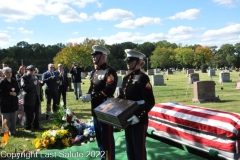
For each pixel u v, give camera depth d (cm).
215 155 445
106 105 405
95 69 491
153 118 616
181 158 482
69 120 700
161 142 580
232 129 425
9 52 8744
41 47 9469
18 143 675
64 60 6462
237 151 426
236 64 10488
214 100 1326
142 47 11444
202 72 5322
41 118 982
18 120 909
